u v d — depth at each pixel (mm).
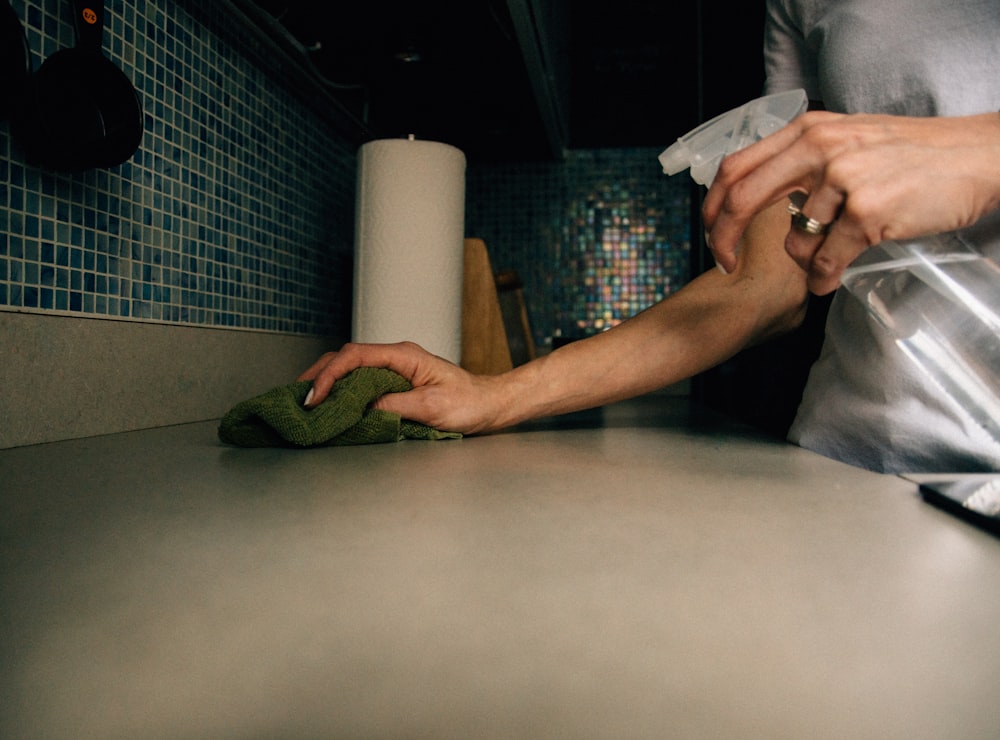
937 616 220
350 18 1111
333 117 1454
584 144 1962
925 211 377
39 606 230
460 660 187
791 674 177
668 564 278
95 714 158
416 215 1089
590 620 216
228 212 1040
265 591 245
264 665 183
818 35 714
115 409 791
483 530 334
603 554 292
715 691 168
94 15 718
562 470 513
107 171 789
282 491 438
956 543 310
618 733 148
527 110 1538
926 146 378
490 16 1091
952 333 468
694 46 1890
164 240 890
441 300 1117
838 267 415
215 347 985
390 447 654
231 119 1048
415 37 1162
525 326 1697
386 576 262
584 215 1971
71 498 416
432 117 1597
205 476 494
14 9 653
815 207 391
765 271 714
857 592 243
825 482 464
